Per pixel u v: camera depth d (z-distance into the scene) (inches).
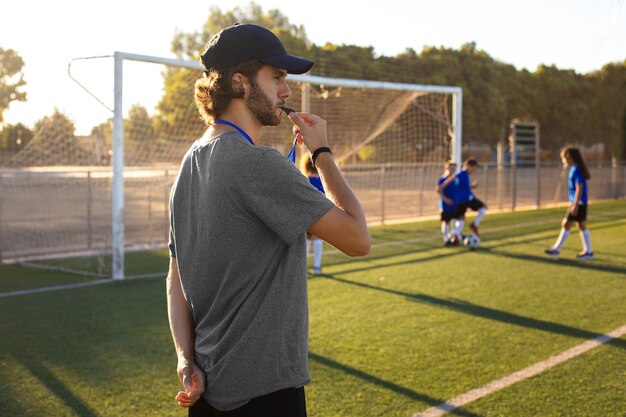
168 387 160.9
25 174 434.3
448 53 1286.9
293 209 61.3
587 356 180.2
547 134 1341.0
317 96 500.1
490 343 195.2
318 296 269.7
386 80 671.8
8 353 190.5
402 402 147.3
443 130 650.2
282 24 1425.9
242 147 62.0
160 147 431.2
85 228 507.5
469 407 143.4
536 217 629.9
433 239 465.4
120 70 307.6
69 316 238.2
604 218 604.4
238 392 62.7
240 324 62.9
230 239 62.4
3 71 788.0
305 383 65.1
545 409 141.6
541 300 255.8
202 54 67.1
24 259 385.7
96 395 155.2
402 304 252.1
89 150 427.2
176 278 73.6
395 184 634.2
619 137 1054.4
